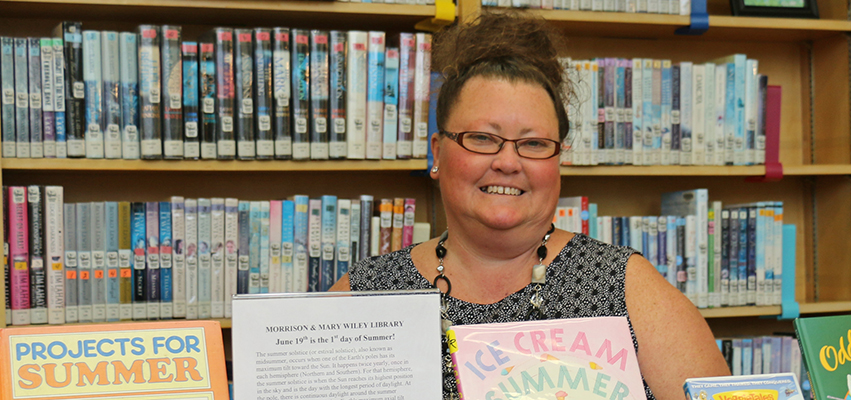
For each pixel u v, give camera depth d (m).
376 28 1.81
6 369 0.66
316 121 1.59
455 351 0.73
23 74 1.47
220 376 0.71
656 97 1.80
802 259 2.18
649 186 2.11
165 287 1.57
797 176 2.17
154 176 1.80
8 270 1.48
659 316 0.93
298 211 1.63
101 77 1.50
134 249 1.55
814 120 2.13
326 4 1.62
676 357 0.91
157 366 0.69
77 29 1.49
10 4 1.55
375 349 0.72
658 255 1.82
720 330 2.13
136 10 1.62
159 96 1.52
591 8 1.76
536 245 1.01
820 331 0.78
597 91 1.75
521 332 0.74
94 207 1.53
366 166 1.63
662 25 1.84
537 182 0.95
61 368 0.67
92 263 1.54
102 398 0.67
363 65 1.62
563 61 1.07
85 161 1.50
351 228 1.67
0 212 1.46
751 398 0.69
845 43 2.02
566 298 0.97
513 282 1.00
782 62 2.16
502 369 0.72
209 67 1.54
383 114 1.65
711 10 2.10
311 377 0.71
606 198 2.09
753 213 1.87
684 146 1.82
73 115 1.49
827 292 2.10
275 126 1.58
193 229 1.58
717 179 2.14
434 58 1.11
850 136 2.00
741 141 1.86
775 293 1.88
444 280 1.03
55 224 1.50
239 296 0.71
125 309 1.55
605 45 2.05
